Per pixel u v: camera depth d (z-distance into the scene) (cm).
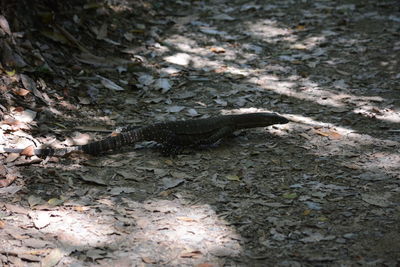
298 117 1073
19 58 1092
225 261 623
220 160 896
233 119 962
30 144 904
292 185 803
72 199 760
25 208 729
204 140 942
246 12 1708
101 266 610
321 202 755
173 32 1532
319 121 1053
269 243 659
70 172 838
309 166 867
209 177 834
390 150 919
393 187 791
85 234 673
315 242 659
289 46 1466
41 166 848
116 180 823
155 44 1429
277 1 1811
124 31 1455
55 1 1352
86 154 895
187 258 628
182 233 680
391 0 1770
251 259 628
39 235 666
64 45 1261
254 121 968
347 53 1415
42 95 1061
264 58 1395
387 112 1088
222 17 1647
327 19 1641
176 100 1160
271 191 789
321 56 1400
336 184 806
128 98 1151
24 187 782
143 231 682
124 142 907
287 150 930
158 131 920
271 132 1009
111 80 1216
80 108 1070
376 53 1407
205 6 1750
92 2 1470
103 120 1040
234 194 783
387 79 1261
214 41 1490
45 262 610
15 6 1209
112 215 720
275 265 616
